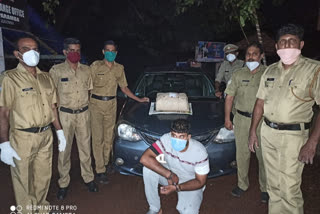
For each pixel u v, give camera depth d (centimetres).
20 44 221
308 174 370
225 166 305
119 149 313
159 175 243
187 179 236
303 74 211
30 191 244
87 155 321
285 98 217
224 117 335
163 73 449
